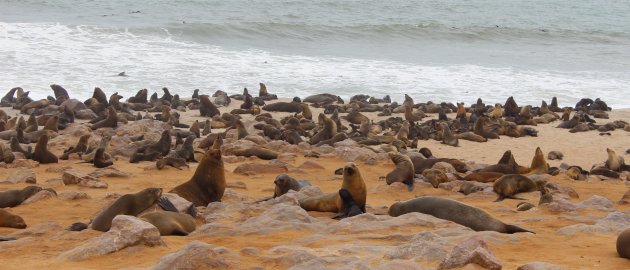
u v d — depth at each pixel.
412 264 9.82
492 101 46.00
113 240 11.02
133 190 19.88
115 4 82.19
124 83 44.88
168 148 26.84
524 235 12.98
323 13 87.50
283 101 43.22
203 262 9.80
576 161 30.48
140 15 73.62
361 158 26.73
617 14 108.25
